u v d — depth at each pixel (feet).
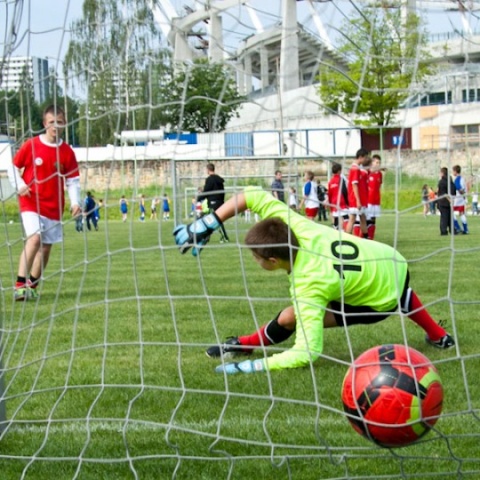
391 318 22.24
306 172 44.98
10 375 17.02
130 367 17.44
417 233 65.82
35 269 26.73
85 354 18.89
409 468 11.36
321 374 16.17
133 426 13.39
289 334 17.83
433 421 11.14
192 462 11.78
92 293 29.45
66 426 13.56
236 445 12.39
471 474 11.05
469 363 17.08
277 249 16.12
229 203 16.98
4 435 13.09
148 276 35.63
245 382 15.76
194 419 13.69
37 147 24.73
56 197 25.57
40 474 11.59
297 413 13.83
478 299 26.11
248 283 32.12
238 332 21.06
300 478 11.09
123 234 74.84
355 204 42.45
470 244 52.37
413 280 31.63
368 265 16.80
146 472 11.49
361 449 11.78
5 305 26.32
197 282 32.94
